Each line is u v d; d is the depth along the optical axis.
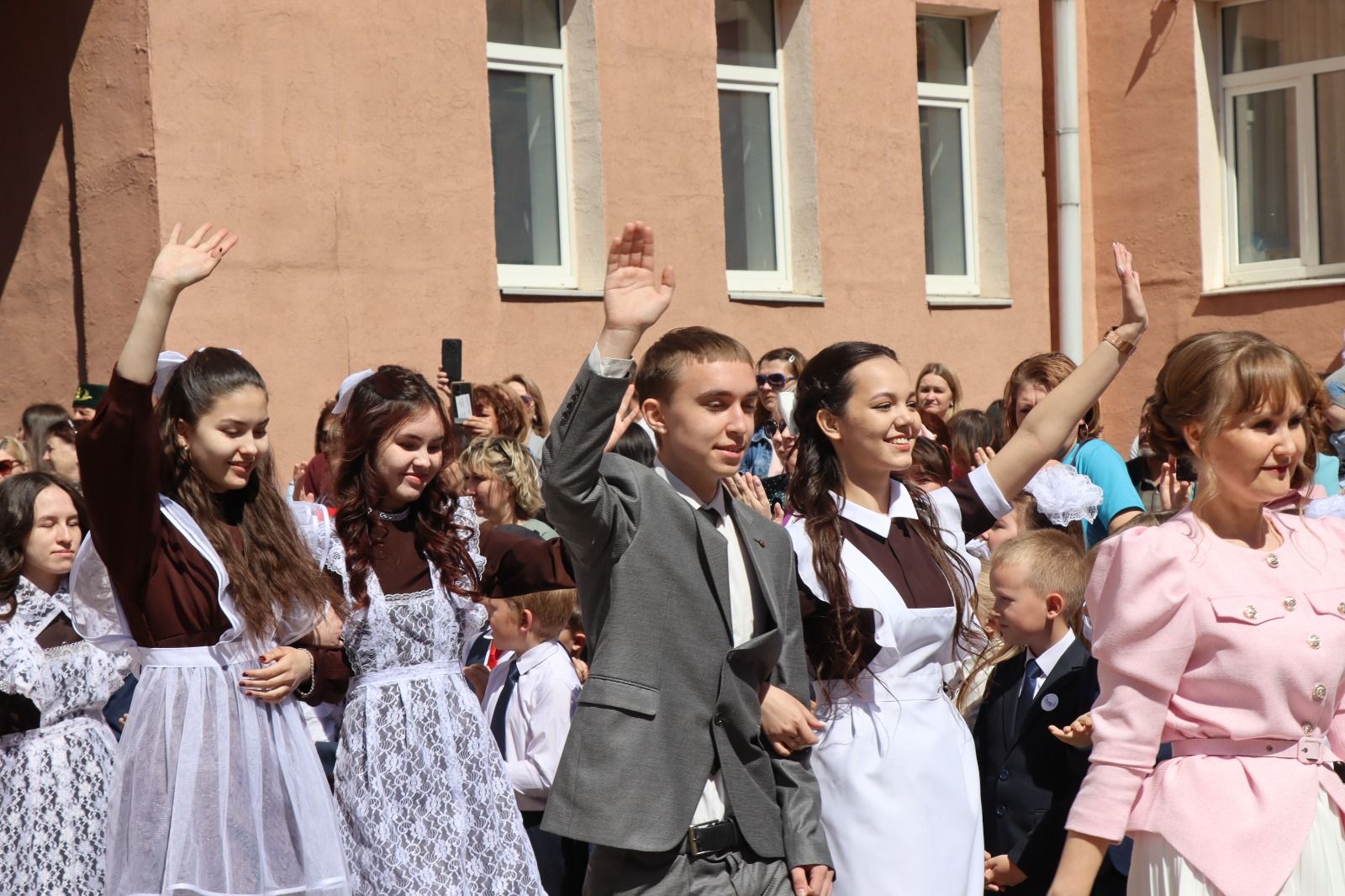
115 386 4.66
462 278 11.50
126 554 4.82
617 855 4.29
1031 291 15.22
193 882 4.78
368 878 5.21
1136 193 15.59
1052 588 5.49
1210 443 4.14
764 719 4.48
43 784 5.86
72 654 6.01
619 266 4.30
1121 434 15.78
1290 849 3.94
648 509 4.38
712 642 4.36
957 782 4.89
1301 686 4.02
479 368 11.58
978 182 15.19
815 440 5.09
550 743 6.22
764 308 13.22
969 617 5.27
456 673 5.52
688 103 12.77
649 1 12.55
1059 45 15.45
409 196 11.26
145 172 10.27
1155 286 15.52
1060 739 5.14
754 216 13.70
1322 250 15.21
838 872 4.77
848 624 4.81
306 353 10.75
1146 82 15.48
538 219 12.37
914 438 5.01
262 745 5.03
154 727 4.89
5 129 11.30
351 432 5.45
